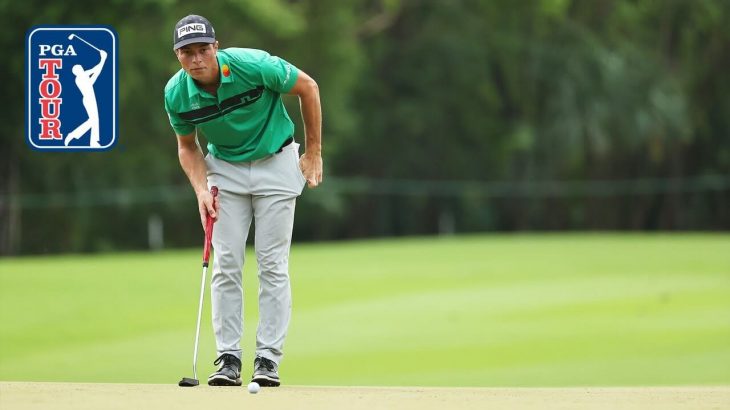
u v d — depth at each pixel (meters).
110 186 115.31
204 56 19.89
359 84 134.00
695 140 142.50
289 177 21.38
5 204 106.31
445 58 135.25
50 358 38.31
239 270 21.56
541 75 131.62
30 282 55.25
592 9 136.12
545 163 136.88
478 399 18.44
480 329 42.94
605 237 89.31
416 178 137.75
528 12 132.88
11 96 100.50
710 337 40.69
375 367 36.38
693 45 138.00
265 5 107.62
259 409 16.78
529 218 140.38
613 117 130.88
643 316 45.31
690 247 73.50
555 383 33.06
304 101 20.98
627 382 32.97
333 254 69.81
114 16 96.19
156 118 109.44
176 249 121.75
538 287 53.69
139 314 47.12
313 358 37.94
